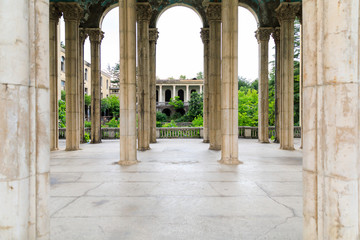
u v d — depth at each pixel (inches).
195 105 1663.4
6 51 84.1
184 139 766.5
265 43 684.1
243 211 168.6
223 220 153.9
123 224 148.2
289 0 521.3
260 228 142.6
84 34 695.1
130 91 356.2
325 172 91.4
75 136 510.0
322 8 91.7
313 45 95.4
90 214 163.8
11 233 85.7
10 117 84.8
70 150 502.6
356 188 87.4
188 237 131.9
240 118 1068.5
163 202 187.0
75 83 511.2
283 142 517.7
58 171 300.5
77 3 504.1
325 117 91.2
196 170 305.3
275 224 147.9
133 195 204.2
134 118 361.1
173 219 155.6
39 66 94.7
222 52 360.5
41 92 95.7
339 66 87.1
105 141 726.5
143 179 259.1
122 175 278.1
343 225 87.1
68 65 509.4
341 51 86.8
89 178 264.1
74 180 255.3
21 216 88.0
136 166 332.8
